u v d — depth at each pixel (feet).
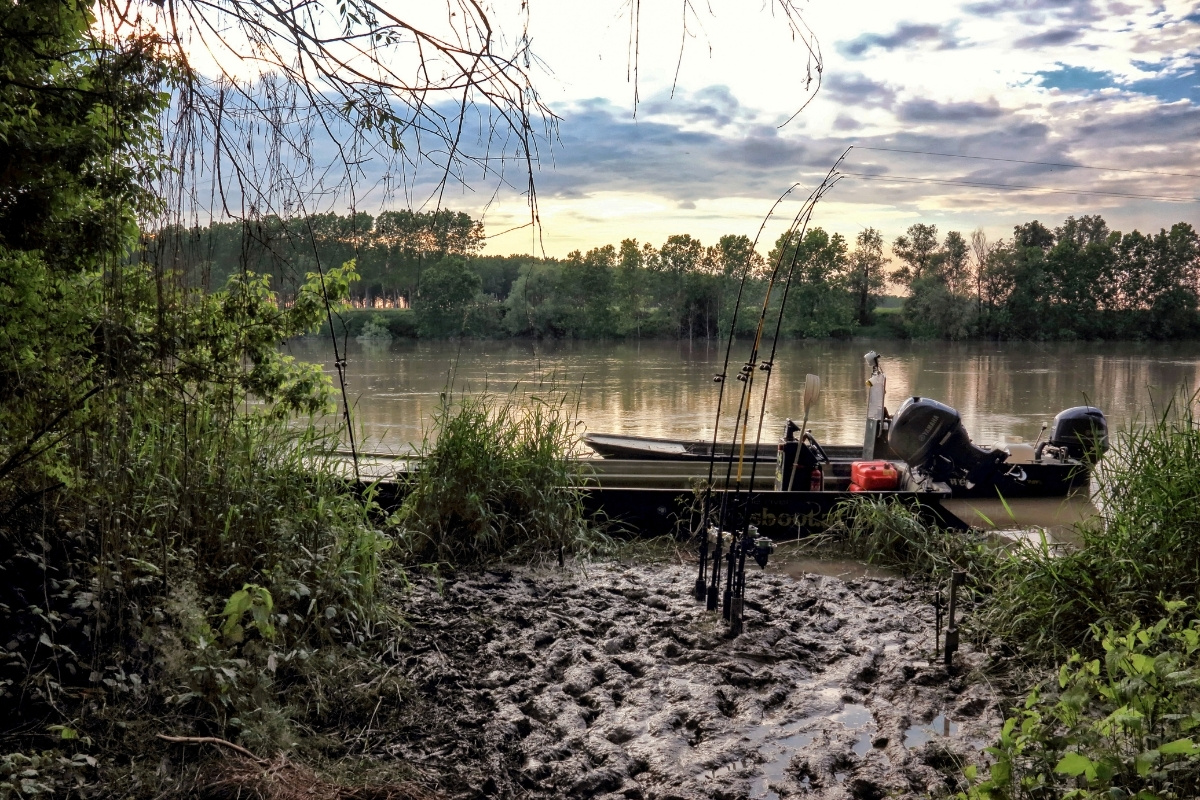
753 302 237.45
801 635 17.67
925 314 244.01
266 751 11.69
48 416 13.47
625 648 16.98
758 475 34.04
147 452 16.28
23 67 11.75
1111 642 11.44
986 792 9.73
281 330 18.17
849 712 14.26
